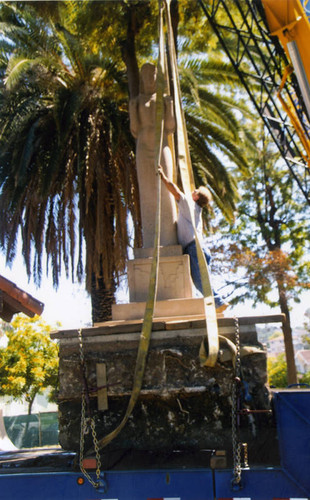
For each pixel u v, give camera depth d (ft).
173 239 17.19
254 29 52.31
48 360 86.94
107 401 13.38
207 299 13.09
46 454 18.24
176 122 17.13
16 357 85.51
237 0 44.01
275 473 11.60
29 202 43.47
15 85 38.73
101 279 46.57
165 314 15.16
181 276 15.93
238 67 46.68
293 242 80.59
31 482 12.21
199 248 13.94
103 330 13.67
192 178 17.84
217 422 13.10
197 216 16.62
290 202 81.76
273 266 72.08
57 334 13.83
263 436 12.74
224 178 47.62
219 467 11.63
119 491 11.75
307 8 40.01
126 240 45.03
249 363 13.09
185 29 48.85
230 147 48.16
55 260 44.93
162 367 13.25
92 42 47.50
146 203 17.57
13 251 44.27
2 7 40.96
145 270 16.19
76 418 13.71
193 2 45.37
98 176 43.06
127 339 13.71
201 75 47.21
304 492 11.41
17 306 16.96
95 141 42.68
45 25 41.83
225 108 46.78
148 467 12.03
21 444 69.31
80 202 43.06
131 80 25.55
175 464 12.16
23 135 41.01
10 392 83.35
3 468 14.37
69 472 12.29
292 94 48.88
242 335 13.37
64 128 40.29
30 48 41.39
